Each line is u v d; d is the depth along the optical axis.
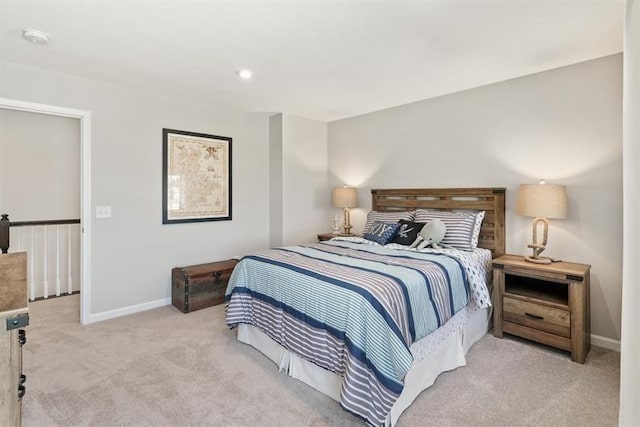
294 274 2.24
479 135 3.35
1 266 1.67
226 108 4.13
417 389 2.01
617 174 2.60
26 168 4.12
